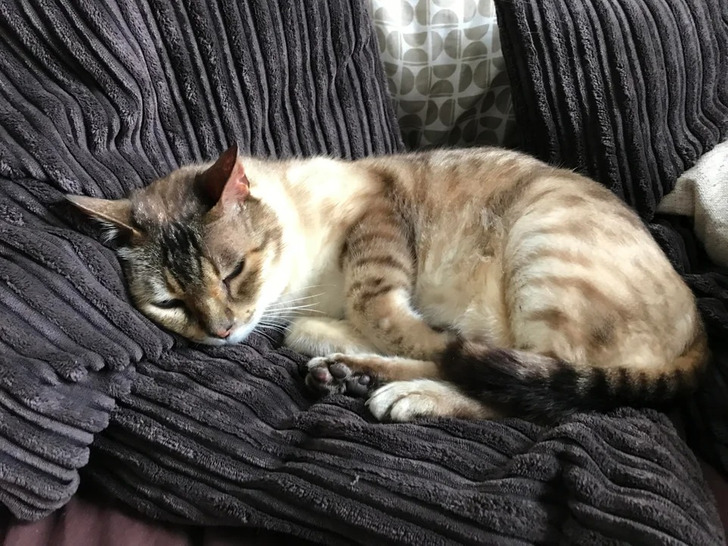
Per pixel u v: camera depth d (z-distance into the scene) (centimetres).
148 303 58
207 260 58
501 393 53
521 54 72
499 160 68
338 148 76
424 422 52
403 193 69
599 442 48
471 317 64
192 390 54
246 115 68
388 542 45
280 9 67
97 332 52
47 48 56
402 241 66
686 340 58
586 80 71
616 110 72
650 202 73
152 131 63
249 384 55
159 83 62
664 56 73
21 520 50
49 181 55
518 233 61
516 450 50
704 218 70
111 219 54
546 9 70
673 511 43
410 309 64
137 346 54
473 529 44
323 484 48
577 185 64
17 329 49
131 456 52
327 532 47
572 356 55
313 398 57
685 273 69
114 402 52
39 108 55
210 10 63
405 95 83
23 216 53
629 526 43
